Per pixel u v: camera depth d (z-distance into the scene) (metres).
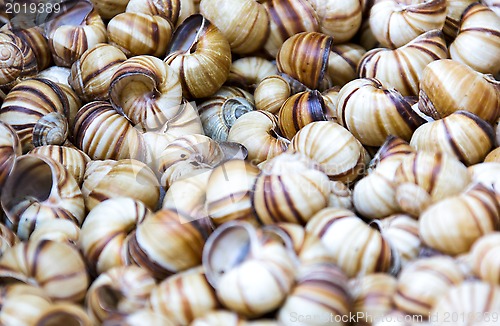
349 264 0.33
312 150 0.38
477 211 0.33
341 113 0.40
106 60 0.42
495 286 0.31
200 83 0.42
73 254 0.34
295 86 0.43
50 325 0.32
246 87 0.44
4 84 0.42
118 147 0.40
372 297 0.32
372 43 0.45
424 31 0.42
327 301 0.31
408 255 0.34
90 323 0.32
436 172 0.35
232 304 0.32
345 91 0.40
